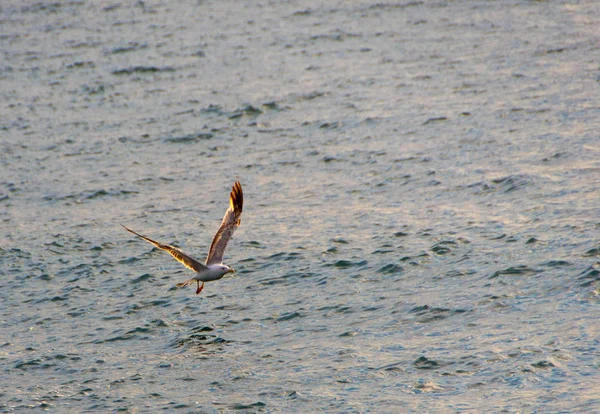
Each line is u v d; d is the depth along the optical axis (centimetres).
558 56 4831
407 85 4591
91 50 6369
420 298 2247
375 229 2762
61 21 7700
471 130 3697
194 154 3828
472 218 2753
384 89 4562
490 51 5144
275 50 5875
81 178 3584
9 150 4022
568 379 1766
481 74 4631
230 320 2264
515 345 1928
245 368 1988
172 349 2130
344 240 2705
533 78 4419
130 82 5297
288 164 3556
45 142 4128
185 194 3319
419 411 1719
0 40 6975
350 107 4291
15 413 1872
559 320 2017
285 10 7462
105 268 2692
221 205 3162
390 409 1739
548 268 2294
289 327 2184
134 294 2494
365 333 2097
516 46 5197
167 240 2861
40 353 2167
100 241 2903
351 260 2545
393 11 6869
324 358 1989
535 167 3136
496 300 2172
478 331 2025
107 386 1969
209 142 3981
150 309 2384
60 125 4412
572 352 1862
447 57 5125
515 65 4738
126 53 6181
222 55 5872
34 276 2662
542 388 1745
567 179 2972
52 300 2494
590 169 3038
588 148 3269
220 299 2402
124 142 4059
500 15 6228
